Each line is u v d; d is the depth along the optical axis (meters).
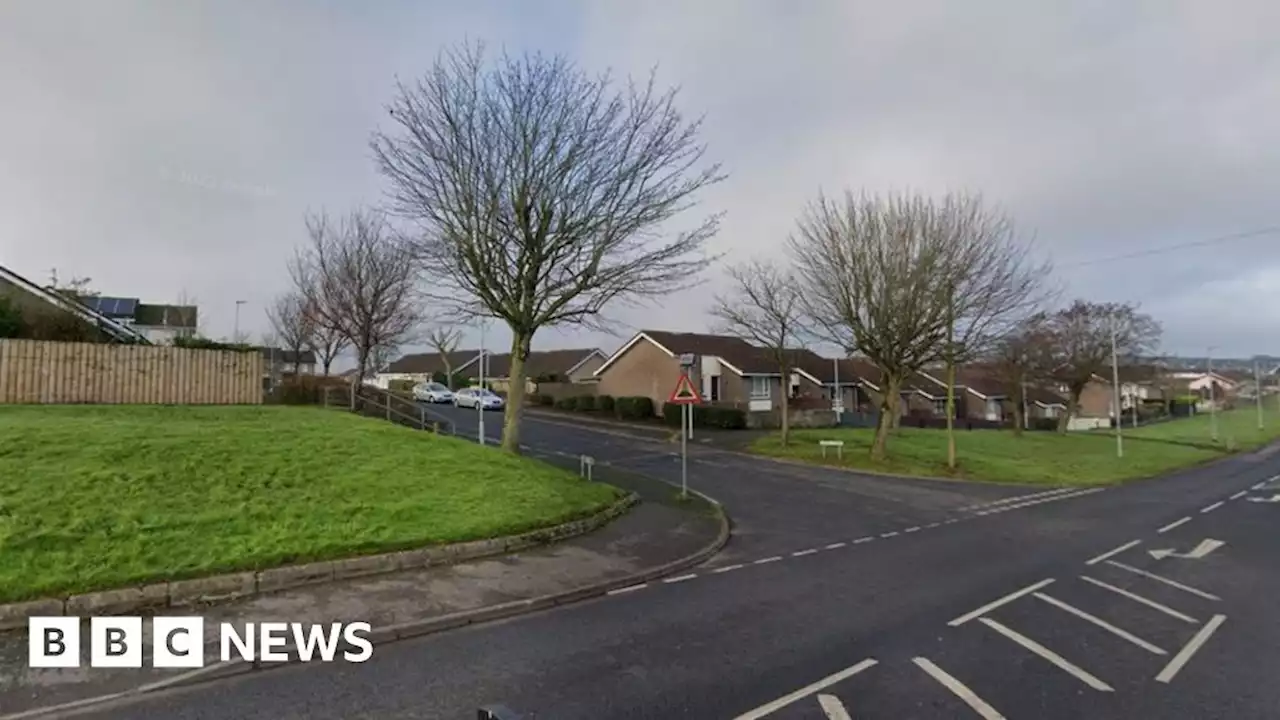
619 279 17.73
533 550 10.39
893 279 23.39
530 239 16.94
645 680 5.84
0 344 17.33
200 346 23.64
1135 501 20.03
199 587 7.43
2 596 6.58
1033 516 16.27
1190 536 13.93
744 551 11.52
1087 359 43.12
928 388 58.66
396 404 26.56
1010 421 55.91
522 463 15.35
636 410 37.41
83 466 10.08
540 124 16.98
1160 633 7.44
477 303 18.41
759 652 6.55
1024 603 8.50
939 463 25.44
